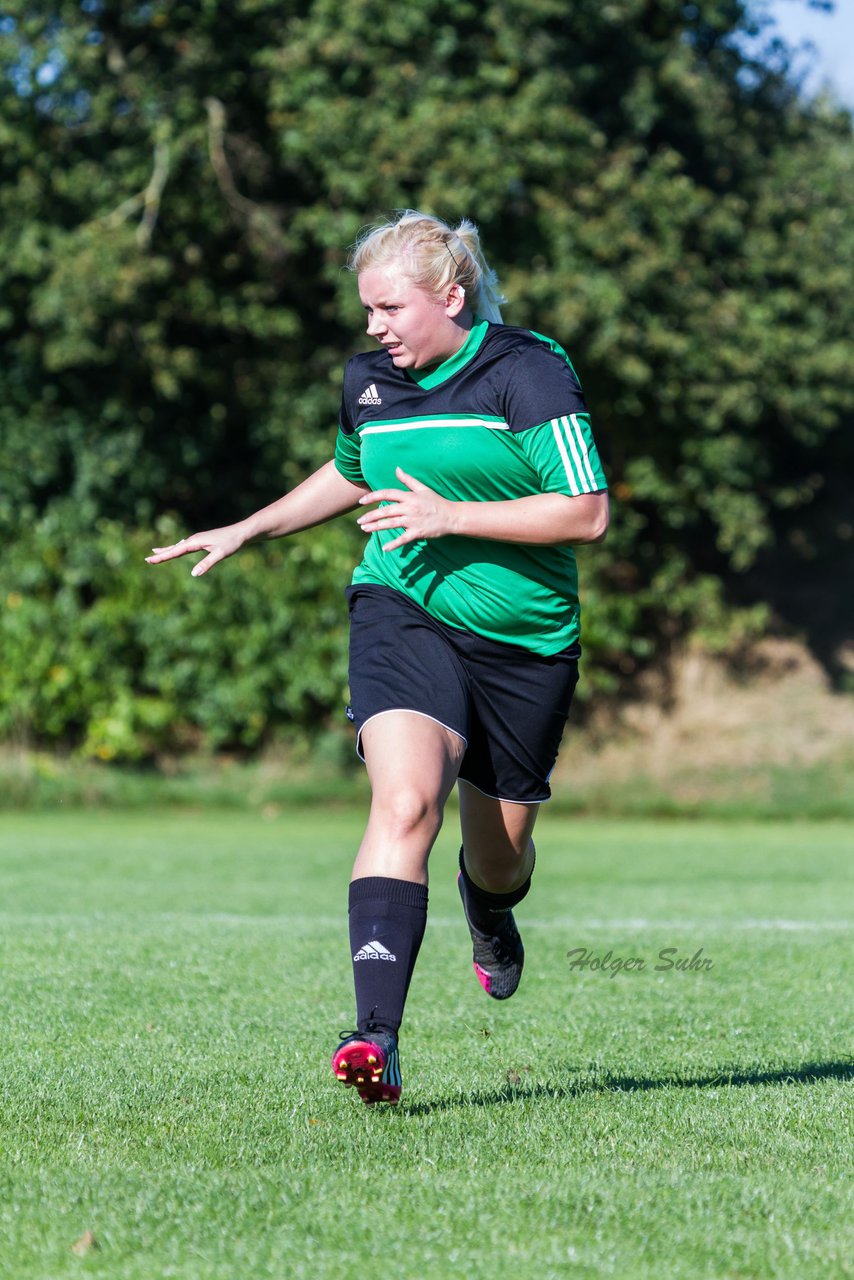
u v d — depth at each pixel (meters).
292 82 60.22
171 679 62.25
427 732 11.36
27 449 66.94
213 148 62.84
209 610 62.12
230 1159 10.30
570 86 61.00
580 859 41.06
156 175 62.06
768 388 67.19
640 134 66.81
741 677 73.44
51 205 63.47
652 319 62.47
